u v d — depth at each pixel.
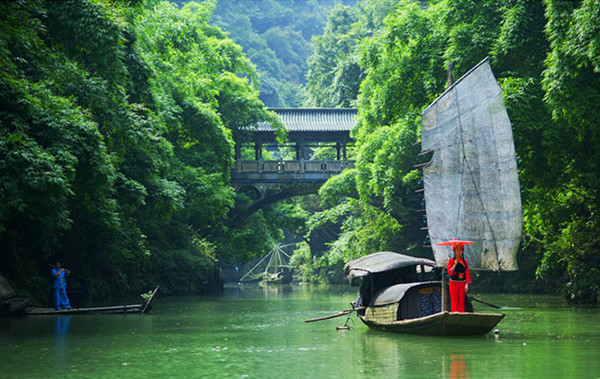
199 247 39.97
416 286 13.68
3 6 17.64
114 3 22.41
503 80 21.69
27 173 14.43
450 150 13.91
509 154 13.23
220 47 48.84
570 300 24.00
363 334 13.91
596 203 22.45
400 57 28.97
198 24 46.06
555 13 18.56
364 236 43.81
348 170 41.06
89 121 17.00
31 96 15.79
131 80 24.00
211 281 43.59
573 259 23.92
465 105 13.84
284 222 50.03
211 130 37.62
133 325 16.38
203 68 43.12
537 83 21.06
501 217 13.31
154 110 25.78
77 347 11.83
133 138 21.17
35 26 18.77
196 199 35.38
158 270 36.09
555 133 20.28
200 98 40.56
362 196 37.72
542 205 23.00
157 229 34.78
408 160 33.53
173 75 37.47
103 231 24.94
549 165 21.39
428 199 14.03
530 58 22.05
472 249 13.48
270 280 68.81
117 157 20.34
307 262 69.75
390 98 28.72
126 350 11.43
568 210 23.27
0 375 8.82
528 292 32.03
